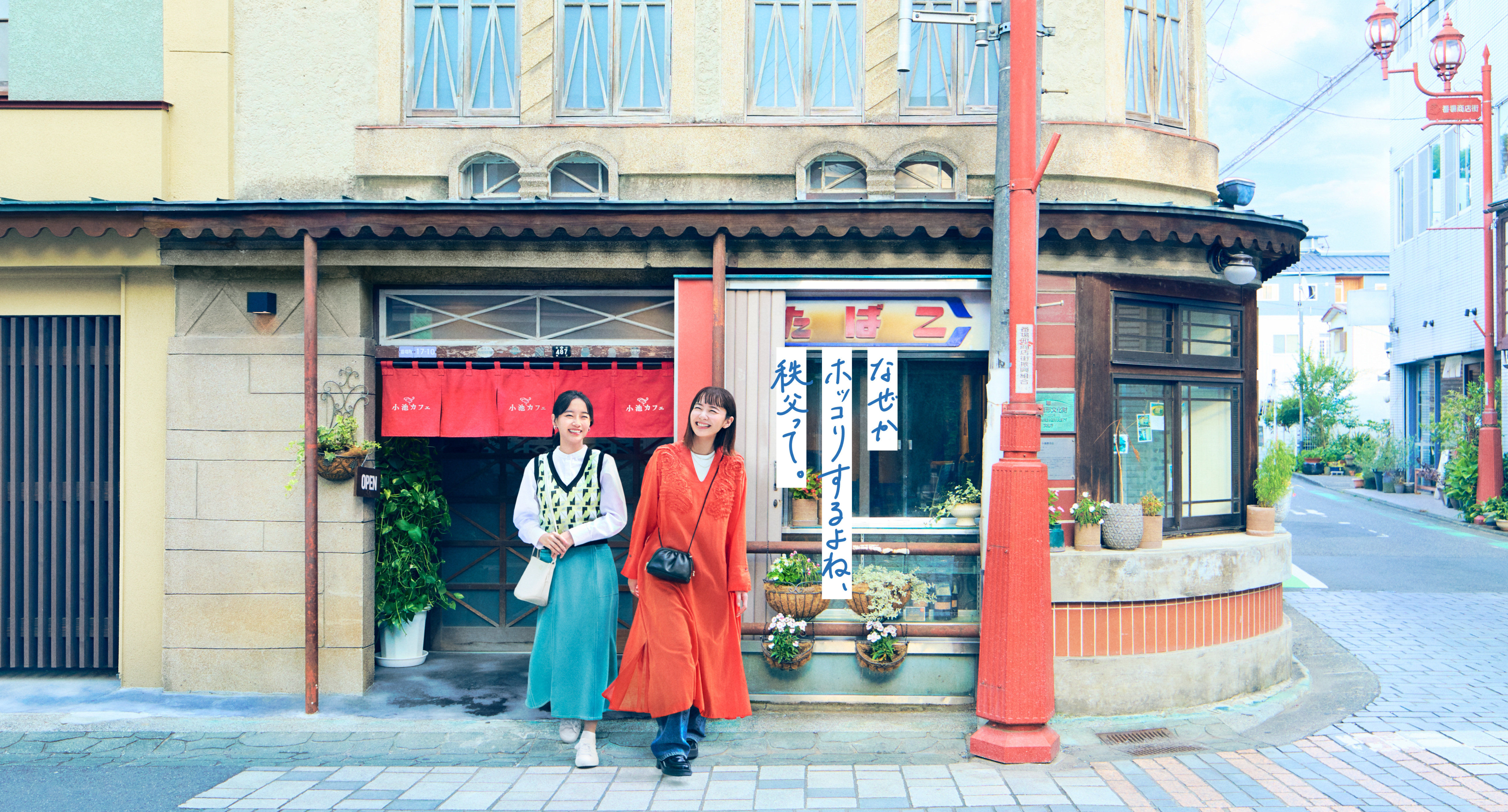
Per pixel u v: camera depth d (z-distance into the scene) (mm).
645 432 5871
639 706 4500
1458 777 4418
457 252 5590
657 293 5906
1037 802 4102
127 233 5289
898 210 5277
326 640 5758
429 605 6254
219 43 6094
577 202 5211
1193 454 6223
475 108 6230
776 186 6078
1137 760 4668
